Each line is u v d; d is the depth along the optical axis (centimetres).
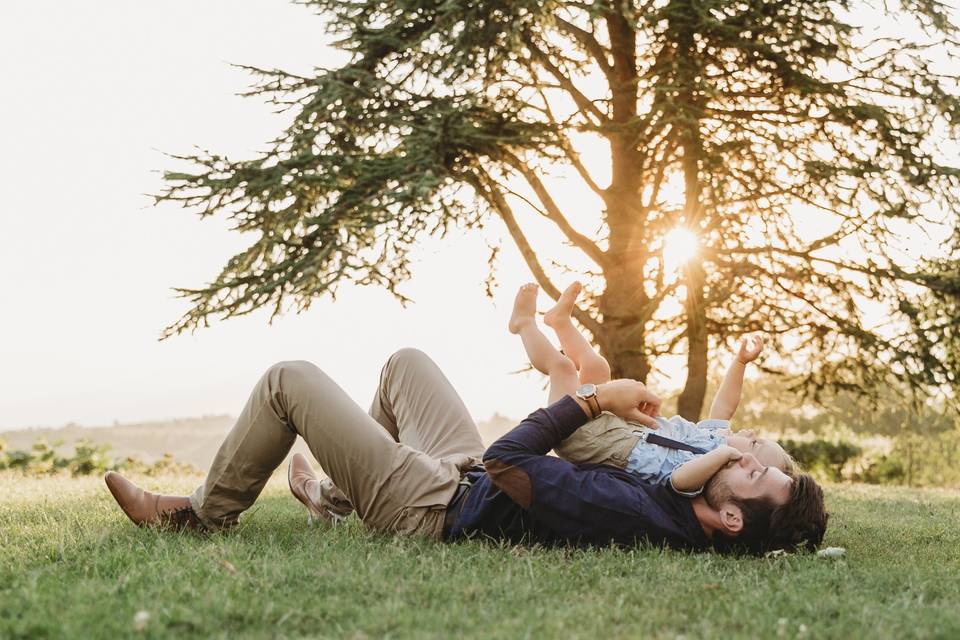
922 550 344
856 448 1488
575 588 239
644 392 300
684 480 287
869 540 371
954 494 849
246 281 1017
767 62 1088
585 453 303
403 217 1020
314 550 278
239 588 220
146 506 313
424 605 218
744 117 1118
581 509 283
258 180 1022
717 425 332
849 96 1116
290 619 204
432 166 1046
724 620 209
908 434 1608
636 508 283
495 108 1141
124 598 217
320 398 305
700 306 1101
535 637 190
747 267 1122
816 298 1184
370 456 306
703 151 1019
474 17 1026
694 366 1147
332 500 360
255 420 309
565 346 344
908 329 1147
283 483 800
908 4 1082
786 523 287
